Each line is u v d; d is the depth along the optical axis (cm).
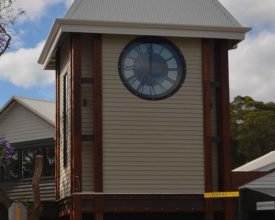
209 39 2544
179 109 2498
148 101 2484
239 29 2522
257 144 6581
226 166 2483
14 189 3691
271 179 2894
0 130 3850
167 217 2575
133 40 2500
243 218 2744
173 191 2452
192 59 2534
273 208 2636
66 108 2656
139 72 2494
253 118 6625
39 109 3731
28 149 3728
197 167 2480
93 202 2388
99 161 2408
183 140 2484
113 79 2467
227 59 2544
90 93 2459
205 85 2519
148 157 2453
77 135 2416
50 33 2627
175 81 2512
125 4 2536
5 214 2692
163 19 2528
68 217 2766
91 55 2480
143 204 2422
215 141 2508
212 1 2594
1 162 2359
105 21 2433
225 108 2517
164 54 2520
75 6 2488
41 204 2544
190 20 2541
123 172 2428
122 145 2441
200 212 2492
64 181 2645
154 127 2473
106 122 2442
